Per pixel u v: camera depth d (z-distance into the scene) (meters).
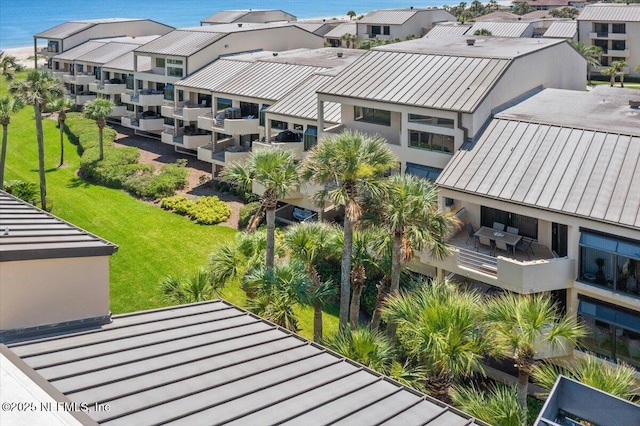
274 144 44.03
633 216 26.34
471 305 22.41
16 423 11.51
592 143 31.06
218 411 13.60
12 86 50.88
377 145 25.98
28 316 16.48
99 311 17.66
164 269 39.62
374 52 44.06
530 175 30.36
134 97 69.62
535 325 21.30
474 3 176.00
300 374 15.90
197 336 17.44
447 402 22.22
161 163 60.81
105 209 49.97
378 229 27.44
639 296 26.59
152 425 12.68
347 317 27.50
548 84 45.19
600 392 15.70
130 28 94.44
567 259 28.08
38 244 17.14
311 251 27.98
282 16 112.25
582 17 94.88
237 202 50.06
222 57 64.88
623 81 90.81
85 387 13.79
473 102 34.72
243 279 26.67
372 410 14.54
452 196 31.41
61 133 62.25
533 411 26.70
